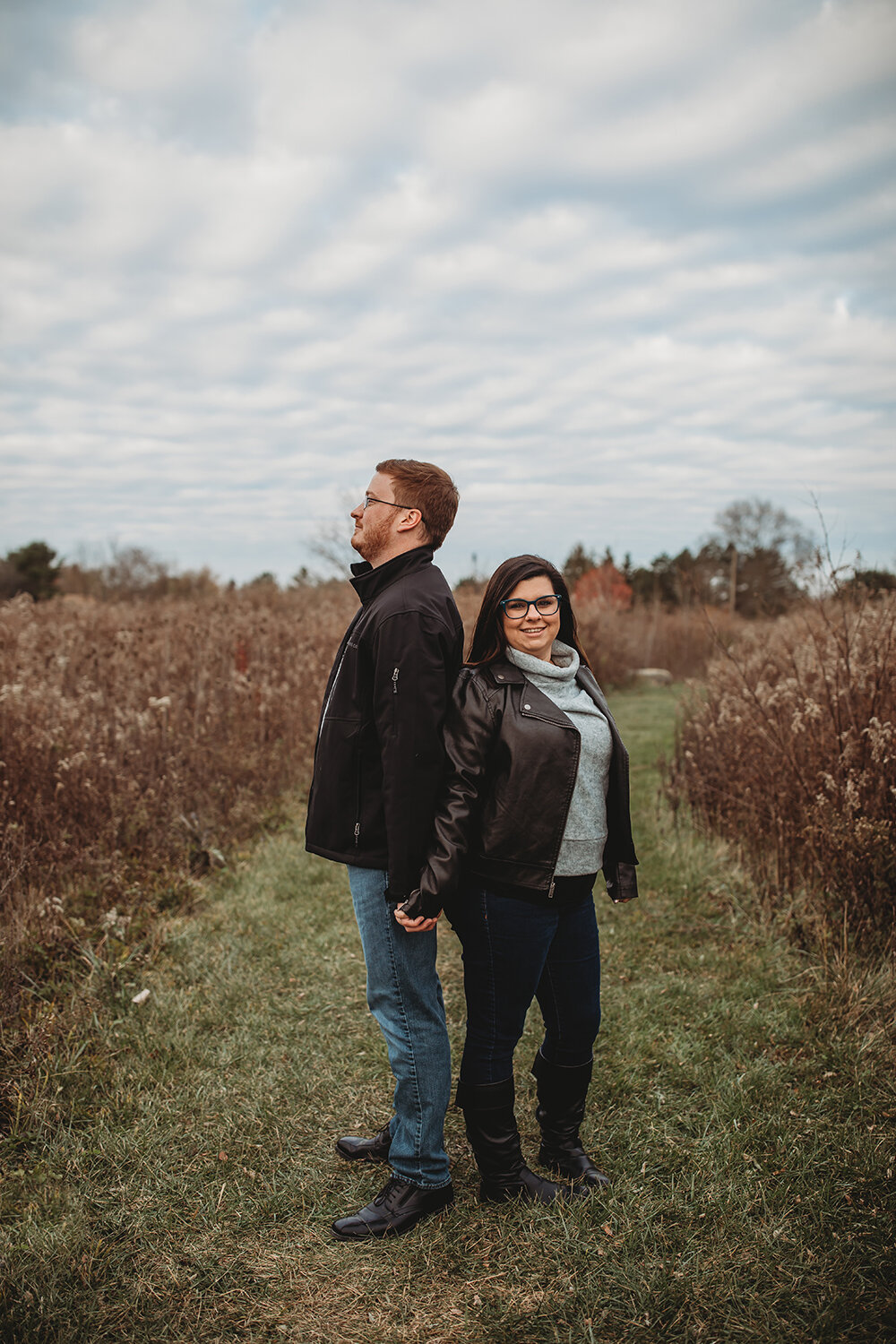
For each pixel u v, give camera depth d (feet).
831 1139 7.97
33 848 12.87
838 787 12.49
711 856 15.93
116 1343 6.00
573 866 6.88
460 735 6.67
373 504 7.04
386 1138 8.00
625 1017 10.53
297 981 11.62
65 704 16.19
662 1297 6.25
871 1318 6.02
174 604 39.55
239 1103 8.89
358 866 6.91
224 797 18.04
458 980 12.05
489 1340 5.98
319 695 24.61
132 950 11.94
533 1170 7.84
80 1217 7.15
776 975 11.33
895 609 14.21
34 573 129.08
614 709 41.32
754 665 18.81
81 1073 9.09
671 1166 7.79
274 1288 6.50
